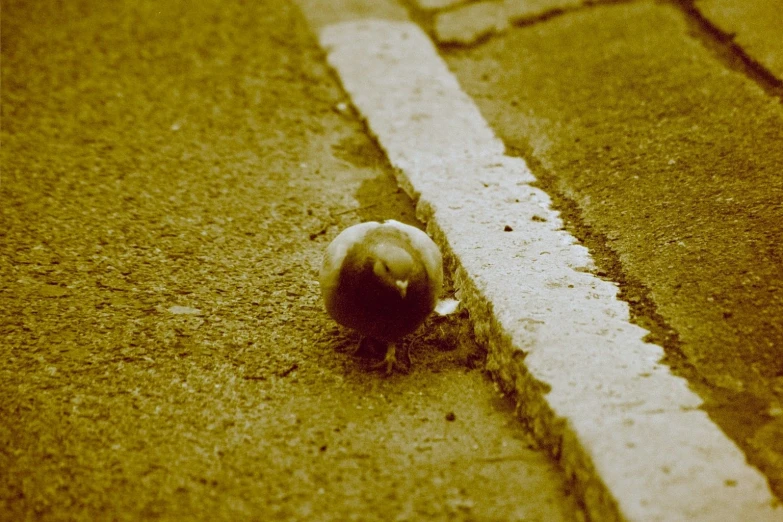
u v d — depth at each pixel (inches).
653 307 85.0
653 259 88.0
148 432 81.7
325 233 95.2
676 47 106.8
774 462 77.0
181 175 100.6
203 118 106.7
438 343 87.3
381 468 80.0
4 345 86.5
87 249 93.7
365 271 81.9
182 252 93.6
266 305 89.6
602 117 101.3
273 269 92.3
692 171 94.0
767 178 91.7
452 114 104.6
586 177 95.9
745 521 74.5
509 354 83.4
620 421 78.5
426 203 95.2
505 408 83.1
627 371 81.0
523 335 83.4
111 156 102.4
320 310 89.4
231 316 88.7
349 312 83.1
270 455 80.6
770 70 101.1
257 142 104.2
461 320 88.4
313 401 83.7
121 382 84.4
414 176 97.9
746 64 103.0
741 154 94.3
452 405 83.4
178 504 78.4
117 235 94.9
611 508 75.7
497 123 103.3
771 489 76.0
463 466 80.0
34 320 88.3
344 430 82.0
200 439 81.4
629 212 92.0
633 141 98.0
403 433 81.8
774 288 84.5
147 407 83.1
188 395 83.8
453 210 93.9
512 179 96.8
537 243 90.6
